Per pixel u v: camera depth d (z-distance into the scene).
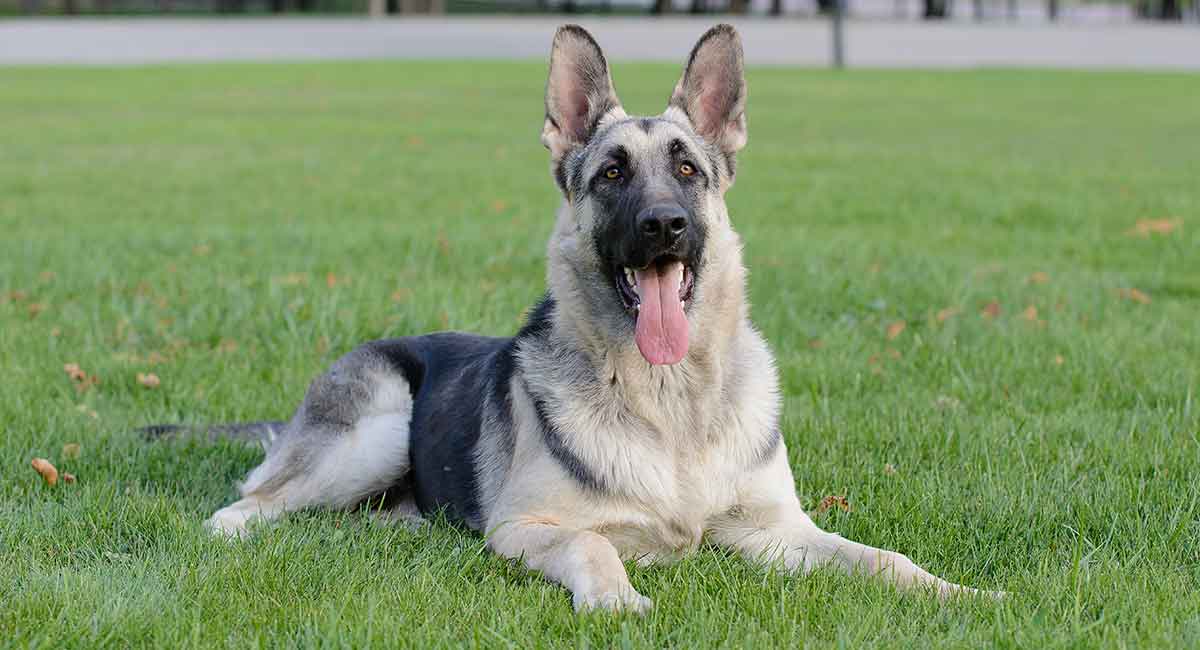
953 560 5.04
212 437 6.63
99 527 5.29
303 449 5.90
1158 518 5.32
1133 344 8.53
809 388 7.61
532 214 14.68
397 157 20.05
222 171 18.36
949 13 69.06
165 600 4.45
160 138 22.39
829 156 20.22
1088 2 73.38
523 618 4.32
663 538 5.05
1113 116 27.20
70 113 26.44
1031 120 26.39
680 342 4.98
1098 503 5.43
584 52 5.66
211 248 12.07
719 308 5.27
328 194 16.28
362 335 8.71
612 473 4.96
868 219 14.62
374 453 5.88
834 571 4.74
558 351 5.22
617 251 5.08
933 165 19.16
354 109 27.81
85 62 41.38
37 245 11.89
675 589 4.62
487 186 17.05
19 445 6.39
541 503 4.99
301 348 8.36
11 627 4.24
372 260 11.34
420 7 63.78
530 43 47.34
